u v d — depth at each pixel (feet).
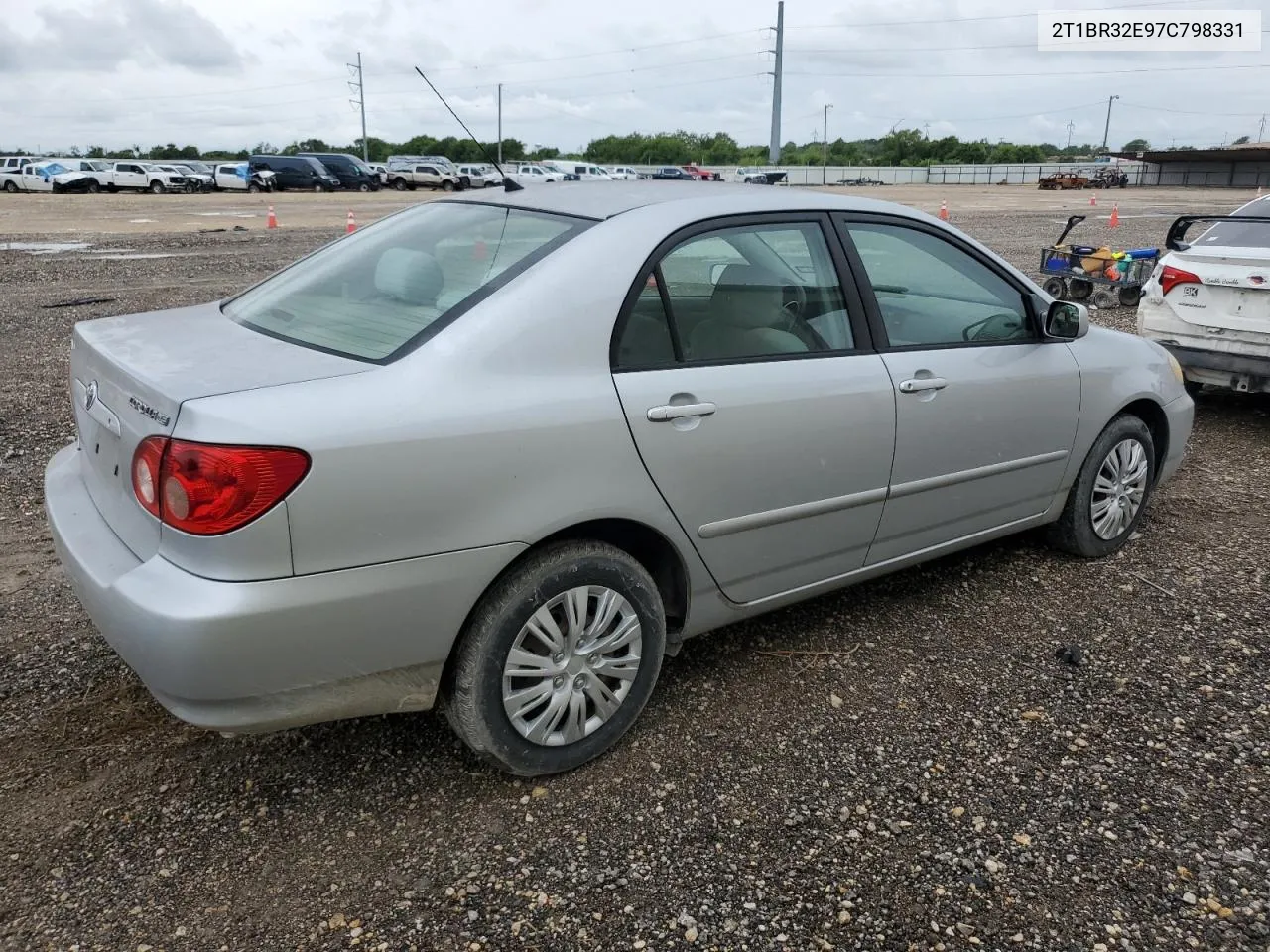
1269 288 20.34
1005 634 12.41
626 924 7.68
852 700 10.85
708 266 9.97
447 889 8.02
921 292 11.87
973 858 8.44
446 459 7.98
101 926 7.56
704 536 9.86
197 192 151.23
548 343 8.67
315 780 9.34
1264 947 7.54
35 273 46.09
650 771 9.59
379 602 7.91
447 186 171.01
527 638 8.96
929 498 11.93
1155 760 9.82
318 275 10.74
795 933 7.63
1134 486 14.80
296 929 7.58
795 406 10.18
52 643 11.63
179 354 8.79
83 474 9.83
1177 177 255.70
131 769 9.41
